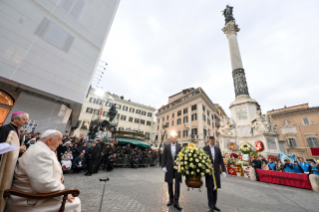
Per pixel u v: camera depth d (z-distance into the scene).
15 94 7.72
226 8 19.25
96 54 10.57
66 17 9.30
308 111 24.09
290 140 24.44
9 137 1.42
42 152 1.54
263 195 4.63
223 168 3.40
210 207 2.95
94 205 2.96
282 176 6.87
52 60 8.25
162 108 41.97
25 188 1.45
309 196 4.80
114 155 8.67
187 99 32.34
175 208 3.13
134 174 7.66
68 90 8.72
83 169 7.74
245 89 14.23
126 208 2.95
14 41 7.01
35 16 7.90
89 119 28.55
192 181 3.11
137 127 36.66
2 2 6.92
